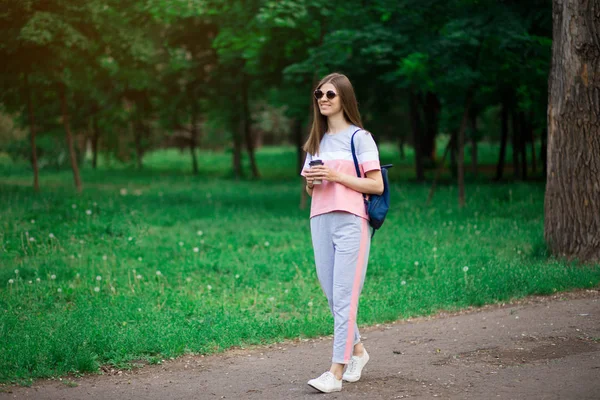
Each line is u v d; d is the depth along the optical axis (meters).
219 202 15.77
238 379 4.65
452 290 7.21
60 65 15.84
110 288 7.58
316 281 8.06
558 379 4.27
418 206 14.54
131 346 5.30
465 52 13.34
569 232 8.27
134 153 34.28
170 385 4.54
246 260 9.17
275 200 16.64
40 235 10.11
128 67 16.92
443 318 6.41
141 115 29.69
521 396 3.97
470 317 6.32
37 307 6.79
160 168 34.72
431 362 4.87
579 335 5.36
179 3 14.54
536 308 6.42
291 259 9.06
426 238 10.50
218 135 39.75
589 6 8.10
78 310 6.43
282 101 24.47
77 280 7.98
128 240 10.21
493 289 7.09
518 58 13.52
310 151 4.46
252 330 5.83
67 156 30.53
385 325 6.27
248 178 26.88
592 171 8.13
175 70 26.09
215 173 30.73
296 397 4.18
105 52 16.39
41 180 23.62
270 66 21.81
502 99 18.84
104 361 5.08
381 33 13.70
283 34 16.12
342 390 4.27
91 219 11.28
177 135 33.31
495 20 12.48
